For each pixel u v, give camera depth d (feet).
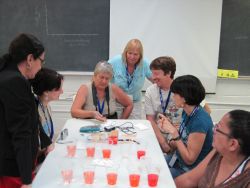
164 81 8.51
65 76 12.30
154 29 11.68
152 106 8.93
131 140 7.00
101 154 6.14
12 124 4.78
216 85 12.17
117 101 9.25
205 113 6.71
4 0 11.60
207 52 11.77
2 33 11.84
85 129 7.54
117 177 5.13
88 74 12.19
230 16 11.62
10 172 5.11
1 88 4.68
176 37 11.73
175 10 11.52
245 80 12.14
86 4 11.66
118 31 11.71
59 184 4.91
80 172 5.32
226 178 4.45
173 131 6.89
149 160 5.74
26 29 11.84
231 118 4.29
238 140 4.19
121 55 10.38
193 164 6.71
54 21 11.78
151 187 4.83
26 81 4.86
